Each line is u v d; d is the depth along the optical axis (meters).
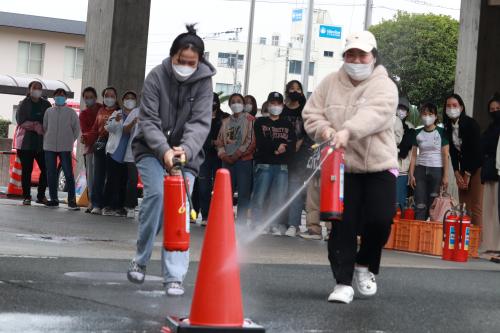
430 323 6.39
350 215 7.24
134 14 19.06
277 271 9.09
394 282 8.88
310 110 7.39
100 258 9.09
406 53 61.69
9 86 35.09
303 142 14.69
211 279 5.17
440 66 61.19
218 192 5.23
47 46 58.44
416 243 13.56
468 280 9.59
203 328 5.13
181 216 6.08
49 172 17.34
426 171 14.10
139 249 7.09
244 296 7.17
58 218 14.61
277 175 14.69
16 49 57.81
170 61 7.05
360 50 7.07
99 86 19.17
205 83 7.08
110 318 5.73
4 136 54.25
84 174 19.02
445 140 13.99
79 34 58.75
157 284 7.41
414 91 61.59
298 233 14.94
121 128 15.93
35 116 17.66
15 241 10.39
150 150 7.00
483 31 17.86
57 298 6.36
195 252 10.70
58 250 9.68
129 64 19.08
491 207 13.78
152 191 6.93
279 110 14.59
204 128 6.99
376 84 7.16
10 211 15.44
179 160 6.59
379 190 7.21
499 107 13.55
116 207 16.36
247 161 15.14
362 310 6.79
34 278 7.27
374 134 7.18
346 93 7.25
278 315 6.29
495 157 13.61
